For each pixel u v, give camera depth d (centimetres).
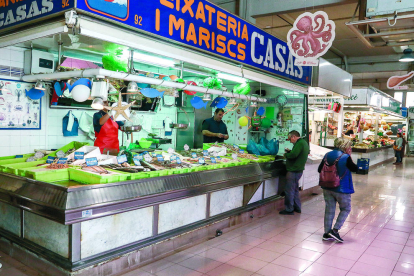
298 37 448
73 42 379
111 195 312
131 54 381
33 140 483
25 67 458
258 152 639
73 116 530
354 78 2036
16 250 344
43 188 306
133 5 311
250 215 538
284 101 685
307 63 444
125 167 371
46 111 497
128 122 492
